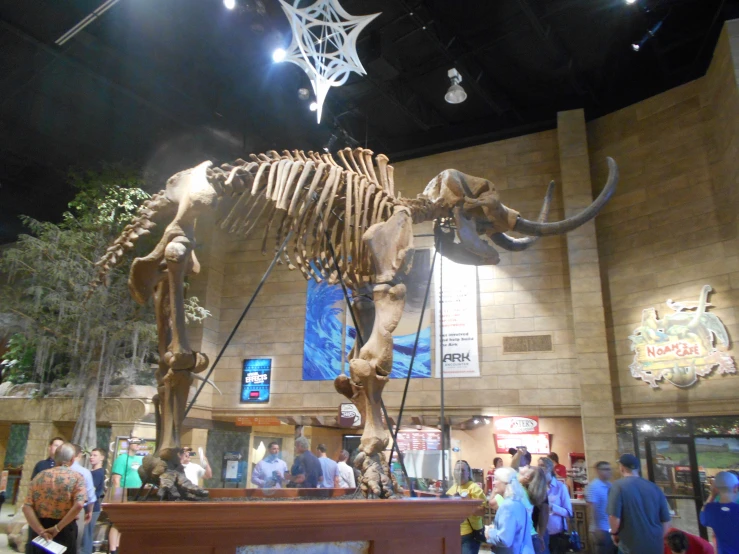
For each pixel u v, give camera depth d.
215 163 15.08
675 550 4.72
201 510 2.94
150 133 13.97
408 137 15.28
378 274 4.67
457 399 12.62
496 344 12.73
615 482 5.13
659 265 11.81
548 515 5.51
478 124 14.62
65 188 15.26
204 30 11.55
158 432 3.95
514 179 13.62
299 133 14.59
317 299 14.19
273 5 10.94
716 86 11.32
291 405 13.84
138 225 4.55
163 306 4.26
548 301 12.66
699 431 10.71
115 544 6.94
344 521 3.43
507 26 11.69
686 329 11.13
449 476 11.08
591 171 13.23
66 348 11.80
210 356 14.58
